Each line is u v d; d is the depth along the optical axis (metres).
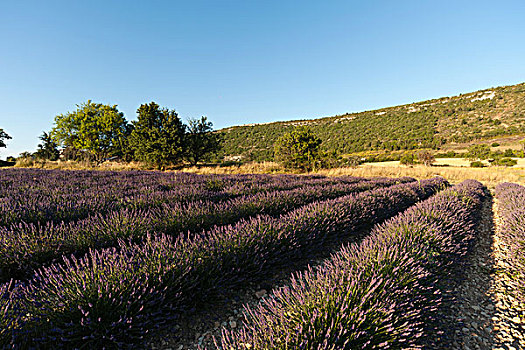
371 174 21.47
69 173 14.21
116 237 3.84
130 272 2.50
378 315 1.99
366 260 2.75
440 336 2.40
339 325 1.82
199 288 2.72
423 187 11.19
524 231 4.29
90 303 2.05
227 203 6.05
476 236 5.56
